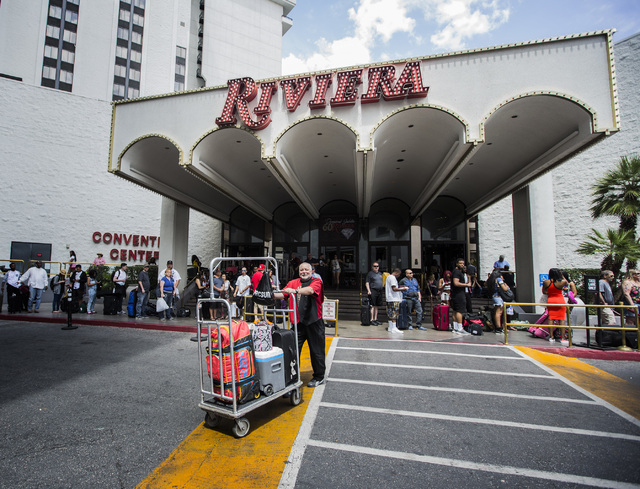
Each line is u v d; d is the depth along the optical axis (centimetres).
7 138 1739
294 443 307
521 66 750
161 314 1027
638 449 302
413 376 499
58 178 1823
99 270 1564
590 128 712
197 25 4962
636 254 1008
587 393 439
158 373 511
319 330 452
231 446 301
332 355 616
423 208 1420
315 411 376
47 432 323
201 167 978
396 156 1086
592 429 340
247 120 848
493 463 278
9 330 856
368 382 471
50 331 852
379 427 339
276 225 1761
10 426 335
